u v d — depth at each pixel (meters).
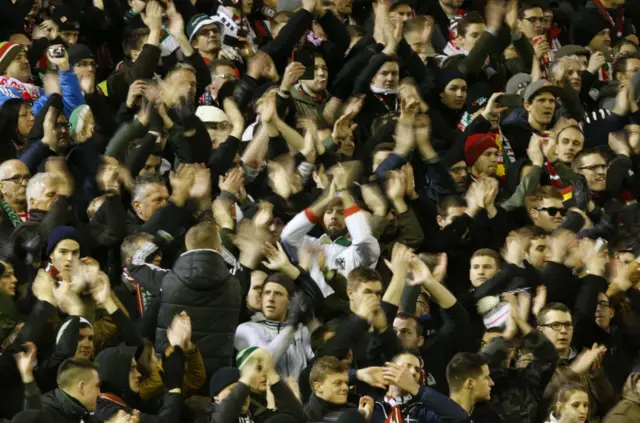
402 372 28.64
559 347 32.31
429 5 45.06
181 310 29.45
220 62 39.88
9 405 28.53
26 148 36.19
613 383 33.34
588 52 44.75
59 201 32.91
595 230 36.69
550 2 48.62
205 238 29.73
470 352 30.97
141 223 33.62
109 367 28.77
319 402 28.39
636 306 34.62
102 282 29.56
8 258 32.00
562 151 39.72
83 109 36.97
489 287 33.19
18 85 38.25
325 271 33.16
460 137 38.44
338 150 38.06
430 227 35.94
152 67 39.06
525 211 37.78
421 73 40.97
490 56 43.59
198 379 29.12
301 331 31.02
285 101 39.03
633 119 42.66
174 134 36.34
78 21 42.66
